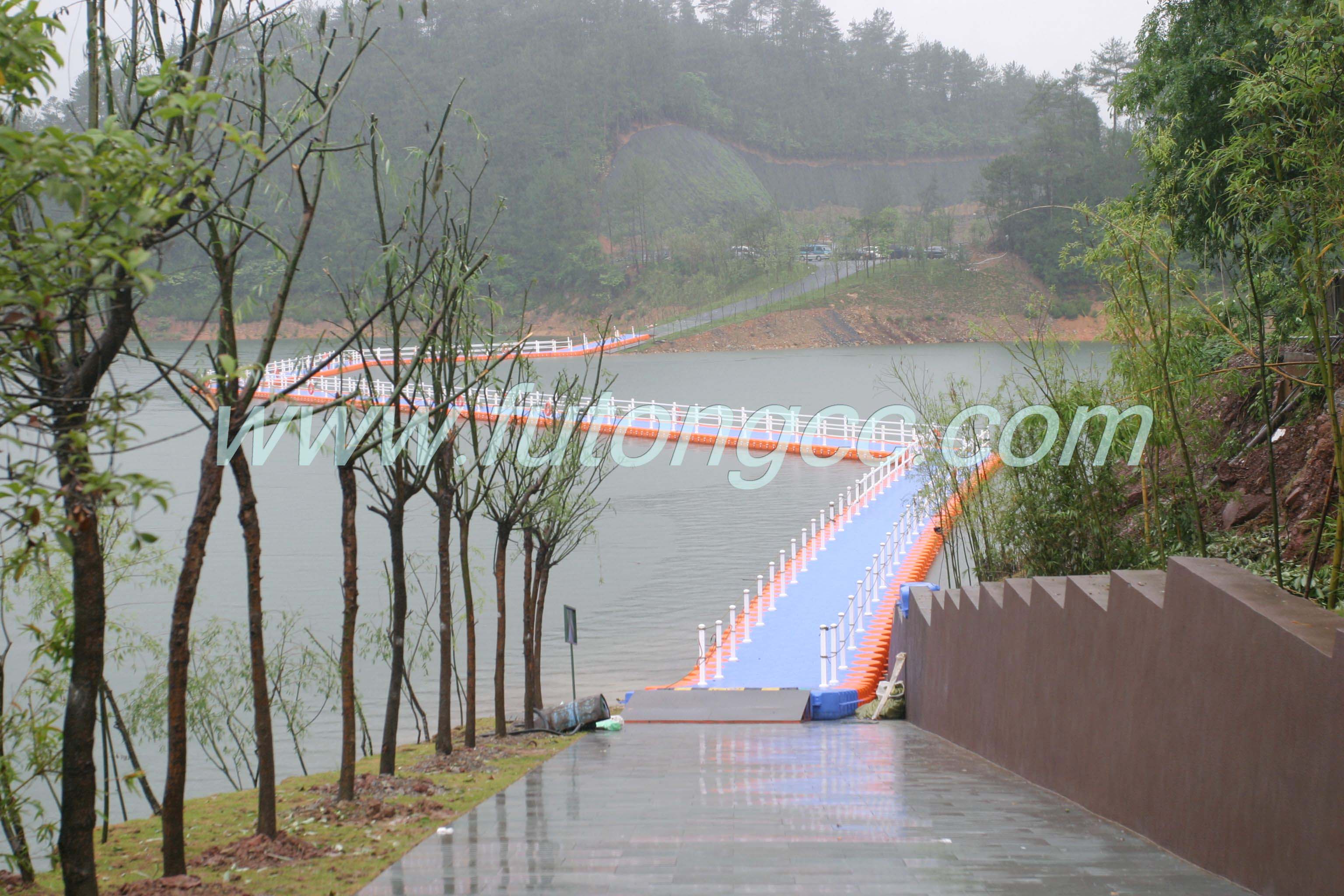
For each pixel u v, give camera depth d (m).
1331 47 7.89
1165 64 17.62
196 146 6.63
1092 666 8.62
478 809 8.77
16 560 5.04
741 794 9.33
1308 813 5.60
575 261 151.12
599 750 12.68
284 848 7.35
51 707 10.68
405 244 10.87
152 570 20.33
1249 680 6.21
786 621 20.67
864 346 131.25
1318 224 8.02
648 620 21.91
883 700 16.41
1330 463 11.52
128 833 9.29
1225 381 14.21
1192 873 6.49
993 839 7.39
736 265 154.00
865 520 30.66
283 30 8.94
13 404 4.65
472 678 12.78
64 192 4.17
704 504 36.38
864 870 6.38
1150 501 14.20
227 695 15.34
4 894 7.06
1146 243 10.77
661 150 190.88
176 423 55.34
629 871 6.38
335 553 29.25
